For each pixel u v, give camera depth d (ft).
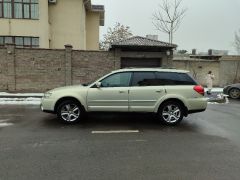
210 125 31.19
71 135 26.16
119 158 19.85
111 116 35.70
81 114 31.27
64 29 86.07
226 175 16.92
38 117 34.99
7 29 77.66
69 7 85.92
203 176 16.75
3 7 77.56
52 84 68.64
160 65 73.05
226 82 93.50
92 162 19.01
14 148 22.06
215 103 52.75
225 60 93.04
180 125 31.01
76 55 69.26
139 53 71.41
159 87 30.91
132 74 31.42
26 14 78.33
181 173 17.20
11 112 38.78
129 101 30.83
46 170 17.54
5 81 66.64
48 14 83.61
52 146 22.66
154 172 17.34
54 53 68.13
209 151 21.62
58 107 31.19
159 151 21.53
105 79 31.24
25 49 66.80
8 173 17.04
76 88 31.24
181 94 30.89
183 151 21.57
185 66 91.76
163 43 72.02
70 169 17.72
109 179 16.25
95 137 25.53
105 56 70.28
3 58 66.13
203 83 92.53
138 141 24.30
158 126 30.27
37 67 67.72
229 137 25.93
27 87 67.62
